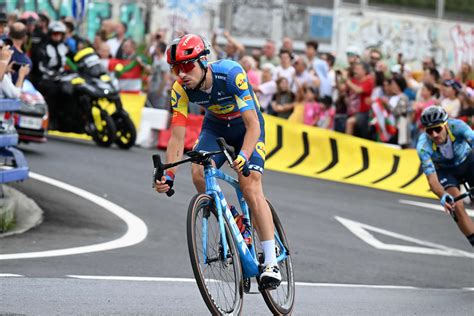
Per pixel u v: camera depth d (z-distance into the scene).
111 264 17.36
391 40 50.62
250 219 13.05
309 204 26.61
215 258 11.84
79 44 37.88
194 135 34.66
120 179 27.12
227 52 37.06
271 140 33.91
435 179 18.34
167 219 22.67
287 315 13.19
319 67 34.38
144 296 13.86
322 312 13.61
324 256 20.56
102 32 39.75
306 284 17.09
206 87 12.29
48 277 15.22
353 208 26.72
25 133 29.55
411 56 51.28
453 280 19.44
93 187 25.69
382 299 15.55
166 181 12.36
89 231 20.92
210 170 12.18
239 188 12.90
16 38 26.80
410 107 32.41
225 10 45.59
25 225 21.12
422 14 51.66
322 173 32.56
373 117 32.66
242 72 12.35
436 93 32.34
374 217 25.78
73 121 34.16
